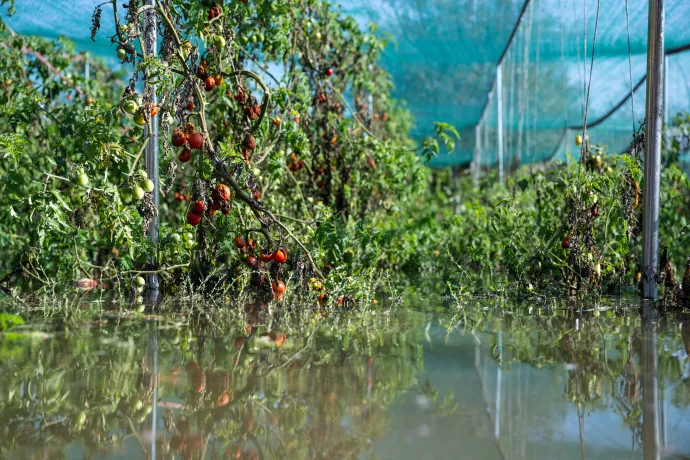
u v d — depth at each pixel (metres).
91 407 2.21
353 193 7.43
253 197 4.79
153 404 2.23
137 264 5.04
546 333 3.51
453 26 9.06
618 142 11.81
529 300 4.89
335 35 7.69
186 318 3.92
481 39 9.92
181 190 6.84
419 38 9.62
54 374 2.59
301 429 1.99
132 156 4.71
